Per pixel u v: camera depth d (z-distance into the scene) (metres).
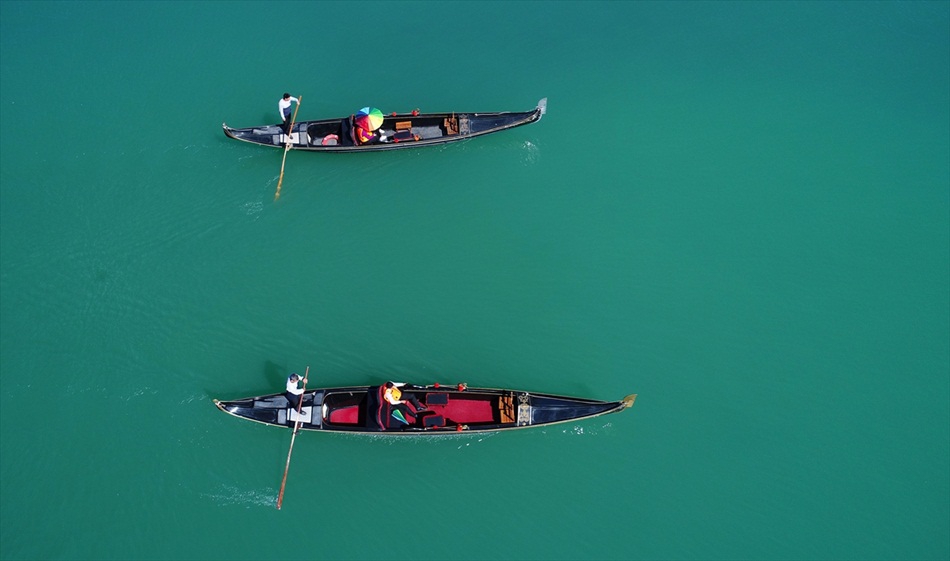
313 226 28.45
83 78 30.91
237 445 24.33
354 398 23.94
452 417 23.70
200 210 28.48
